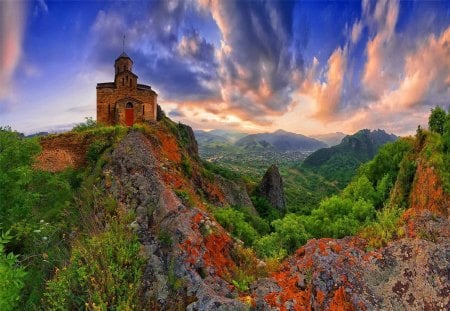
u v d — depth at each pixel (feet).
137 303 29.86
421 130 92.63
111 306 28.43
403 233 35.83
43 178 67.31
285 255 56.44
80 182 75.31
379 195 102.94
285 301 29.50
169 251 36.50
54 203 64.18
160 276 33.24
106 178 63.41
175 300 30.99
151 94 150.51
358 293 27.99
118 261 32.91
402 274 29.17
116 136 86.69
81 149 86.84
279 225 76.33
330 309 27.22
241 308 28.32
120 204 50.80
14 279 30.78
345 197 110.93
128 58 150.71
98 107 143.23
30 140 62.80
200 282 31.91
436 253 29.78
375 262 30.99
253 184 236.22
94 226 43.21
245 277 35.14
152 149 77.66
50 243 47.39
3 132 59.11
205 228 41.04
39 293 36.76
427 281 28.02
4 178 53.67
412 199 80.69
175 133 177.58
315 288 29.22
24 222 52.75
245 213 130.11
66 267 34.45
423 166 79.20
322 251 33.96
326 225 81.20
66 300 29.96
